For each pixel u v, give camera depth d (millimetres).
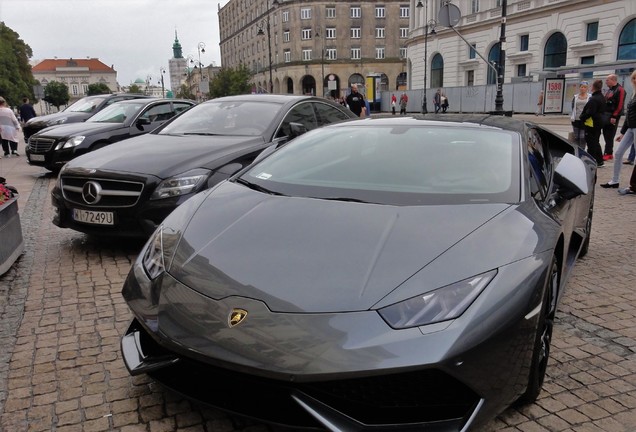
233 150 5141
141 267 2578
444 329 1861
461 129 3316
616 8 32250
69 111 13062
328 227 2359
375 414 1899
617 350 3057
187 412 2473
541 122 24047
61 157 9148
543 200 2859
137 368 2254
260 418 2014
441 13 16875
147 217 4520
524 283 2068
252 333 1938
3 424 2383
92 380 2750
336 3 82688
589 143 9812
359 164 3082
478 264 2068
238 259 2234
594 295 3906
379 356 1809
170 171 4629
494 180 2777
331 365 1818
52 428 2355
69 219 4840
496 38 42562
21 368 2875
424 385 1868
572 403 2516
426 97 45875
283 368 1854
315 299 1962
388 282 1989
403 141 3266
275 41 91312
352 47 84188
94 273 4430
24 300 3850
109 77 163500
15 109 79000
